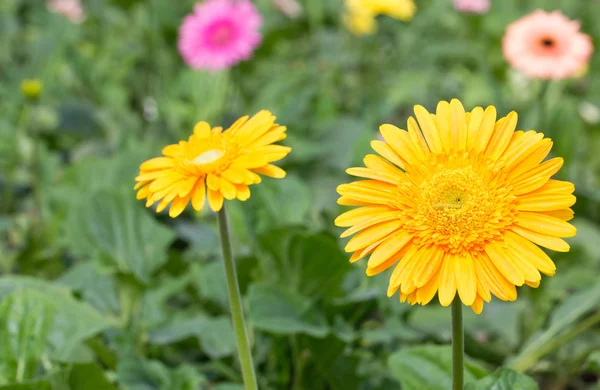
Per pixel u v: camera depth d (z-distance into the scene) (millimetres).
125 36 2277
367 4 2031
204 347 1484
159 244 1562
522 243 988
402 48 2246
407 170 1074
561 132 1782
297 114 1866
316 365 1465
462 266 988
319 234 1489
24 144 1807
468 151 1081
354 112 2061
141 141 1920
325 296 1498
